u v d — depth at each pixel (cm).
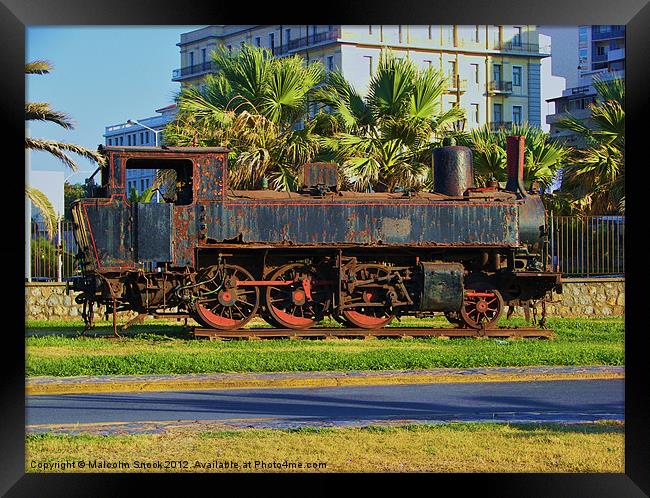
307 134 2620
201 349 1623
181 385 1305
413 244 1894
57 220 2383
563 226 2455
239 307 1877
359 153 2539
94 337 1812
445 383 1359
